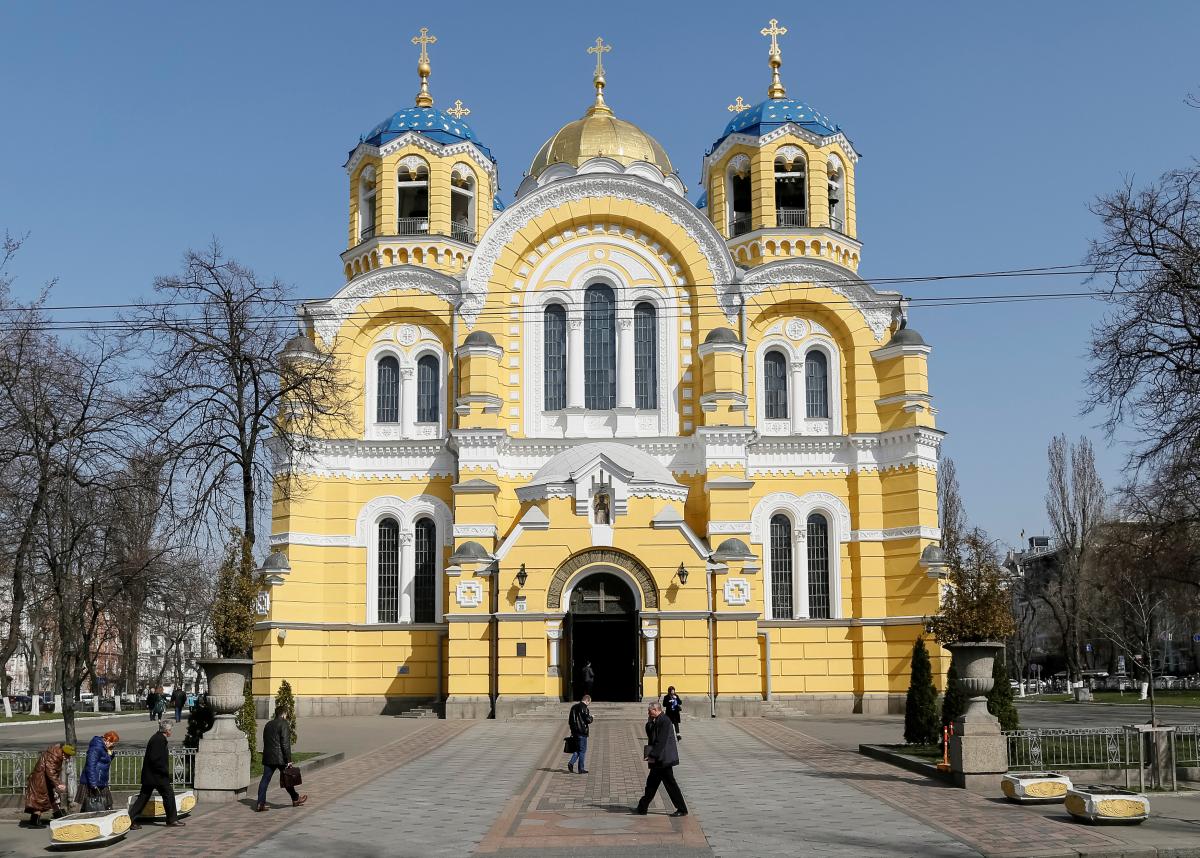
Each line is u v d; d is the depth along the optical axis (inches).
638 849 869.8
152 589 2058.3
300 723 2042.3
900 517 2284.7
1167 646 4886.8
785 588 2311.8
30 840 1016.9
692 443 2299.5
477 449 2242.9
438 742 1656.0
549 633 2020.2
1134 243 1437.0
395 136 2532.0
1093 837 898.7
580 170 2474.2
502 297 2388.0
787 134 2508.6
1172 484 1647.4
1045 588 4089.6
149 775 1039.6
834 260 2477.9
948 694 1364.4
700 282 2369.6
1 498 1403.8
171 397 1378.0
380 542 2335.1
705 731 1771.7
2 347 1363.2
